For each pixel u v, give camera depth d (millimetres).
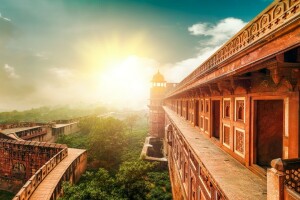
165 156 35719
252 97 6840
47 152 25234
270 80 5777
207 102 12336
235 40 6094
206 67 9672
